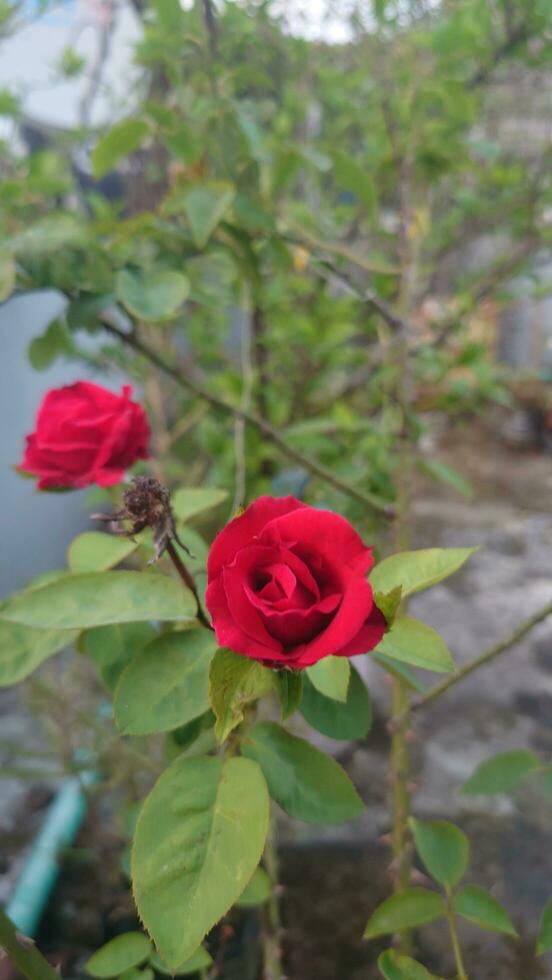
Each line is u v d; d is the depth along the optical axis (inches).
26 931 20.7
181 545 10.2
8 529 38.4
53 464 14.2
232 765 9.9
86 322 17.8
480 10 22.9
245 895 14.5
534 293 33.1
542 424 78.6
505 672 38.1
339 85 29.9
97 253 18.1
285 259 20.5
